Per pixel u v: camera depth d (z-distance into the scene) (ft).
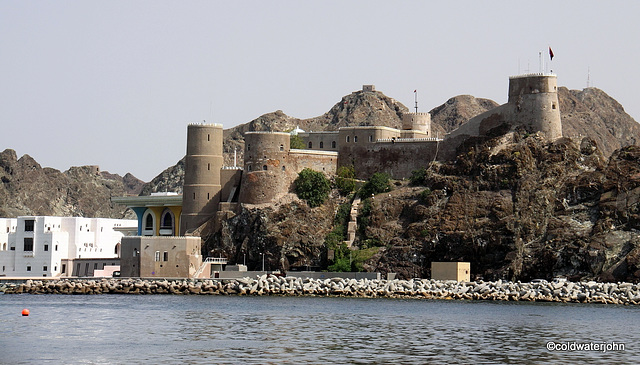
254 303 545.44
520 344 357.61
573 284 615.98
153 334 379.96
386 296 619.26
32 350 334.03
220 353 326.85
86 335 376.68
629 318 466.70
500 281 644.27
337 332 388.16
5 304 530.68
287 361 310.65
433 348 344.08
